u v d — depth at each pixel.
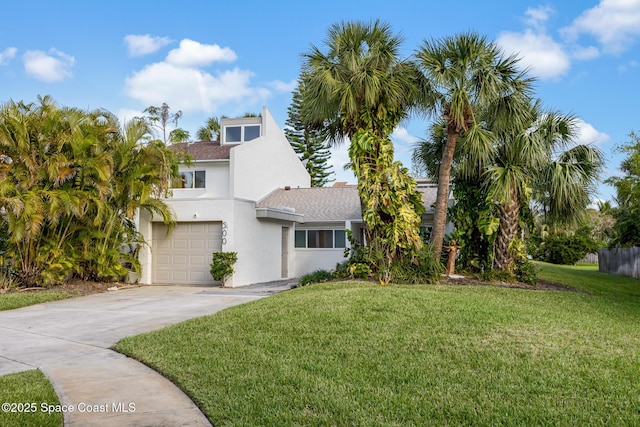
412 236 13.24
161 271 16.88
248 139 26.53
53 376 5.83
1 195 12.32
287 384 5.32
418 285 12.52
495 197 13.75
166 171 15.36
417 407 4.64
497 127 13.76
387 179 13.27
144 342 7.29
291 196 25.56
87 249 14.59
